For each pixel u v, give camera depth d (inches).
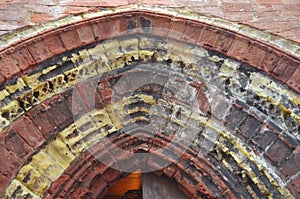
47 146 128.8
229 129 138.7
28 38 128.3
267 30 141.8
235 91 140.0
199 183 138.8
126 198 185.6
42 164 126.2
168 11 148.8
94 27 140.2
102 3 147.3
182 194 146.6
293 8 155.3
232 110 139.6
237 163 135.5
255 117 135.4
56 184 128.0
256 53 137.5
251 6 154.5
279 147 130.3
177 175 143.7
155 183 148.1
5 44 126.0
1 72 120.6
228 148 137.6
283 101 132.0
